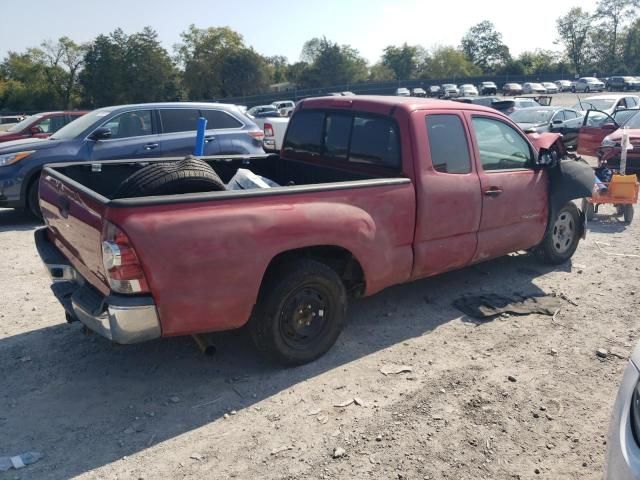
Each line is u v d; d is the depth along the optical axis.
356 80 98.94
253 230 3.67
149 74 85.50
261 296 3.96
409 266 4.72
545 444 3.36
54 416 3.62
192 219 3.46
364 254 4.30
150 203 3.36
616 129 13.59
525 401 3.79
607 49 110.19
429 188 4.70
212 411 3.68
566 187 6.04
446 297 5.55
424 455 3.25
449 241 5.00
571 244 6.51
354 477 3.08
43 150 8.91
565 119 18.69
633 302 5.43
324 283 4.14
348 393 3.88
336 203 4.13
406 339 4.68
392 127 4.78
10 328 4.90
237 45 91.31
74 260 4.09
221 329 3.74
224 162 5.87
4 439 3.38
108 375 4.13
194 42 90.75
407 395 3.85
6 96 88.31
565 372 4.16
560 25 112.62
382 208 4.41
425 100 5.08
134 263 3.32
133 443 3.36
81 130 9.34
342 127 5.26
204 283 3.53
